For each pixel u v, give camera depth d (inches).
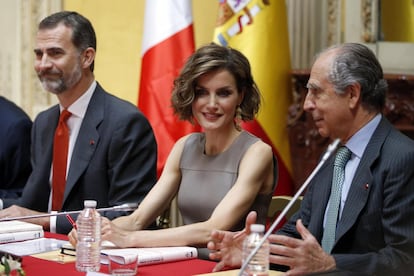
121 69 359.9
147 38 309.0
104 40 362.3
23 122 280.5
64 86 241.4
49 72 241.6
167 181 217.6
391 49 310.3
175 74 303.0
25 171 280.8
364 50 181.5
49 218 232.4
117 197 238.8
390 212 175.2
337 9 318.7
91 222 167.8
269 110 292.5
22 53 379.2
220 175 208.2
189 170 214.1
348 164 187.8
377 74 181.8
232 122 211.0
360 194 180.1
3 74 388.5
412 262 172.1
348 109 182.2
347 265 168.6
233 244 169.0
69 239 184.2
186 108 209.8
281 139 294.7
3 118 280.8
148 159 243.4
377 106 184.1
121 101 248.1
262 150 205.6
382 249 174.6
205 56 203.6
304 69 297.7
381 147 181.0
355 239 180.7
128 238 185.5
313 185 198.2
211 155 212.1
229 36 295.7
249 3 293.9
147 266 170.6
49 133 252.8
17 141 278.4
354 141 185.2
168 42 304.5
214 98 204.2
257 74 292.0
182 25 305.3
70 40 241.8
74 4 368.5
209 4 339.9
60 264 171.2
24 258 177.3
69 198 239.9
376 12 310.8
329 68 181.0
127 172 239.6
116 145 239.3
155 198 214.8
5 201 253.9
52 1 372.8
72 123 246.8
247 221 167.2
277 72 294.4
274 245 162.7
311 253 162.2
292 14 322.3
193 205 210.2
